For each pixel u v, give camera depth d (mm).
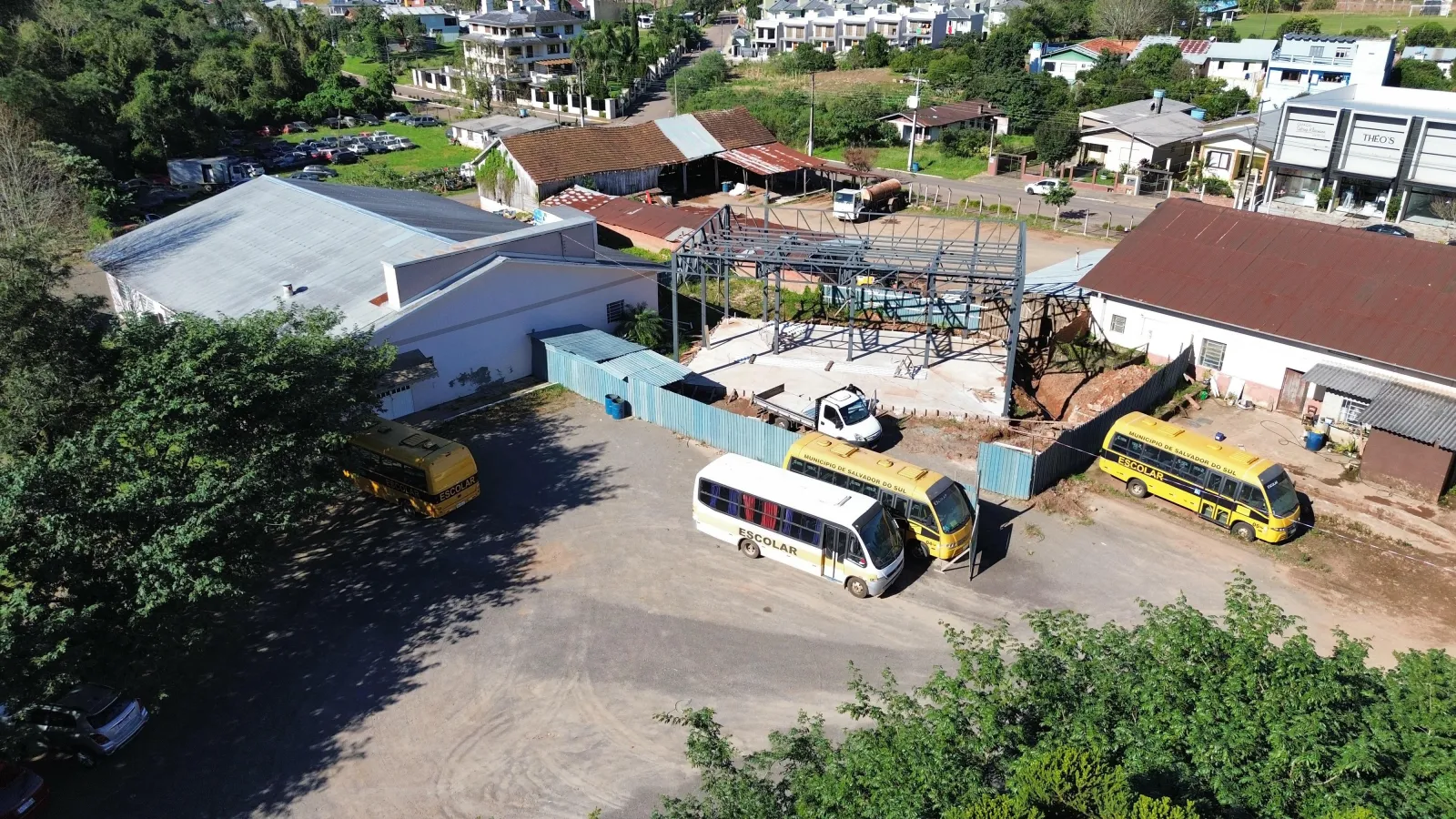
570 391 33812
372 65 121312
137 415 19875
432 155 77438
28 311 23875
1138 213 57781
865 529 21656
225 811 16594
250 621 21625
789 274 44562
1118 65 88625
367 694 19328
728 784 11734
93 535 17328
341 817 16469
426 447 25531
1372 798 10602
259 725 18531
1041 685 12281
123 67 79250
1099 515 25500
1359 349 28531
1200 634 12555
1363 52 69938
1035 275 40125
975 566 23250
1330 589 22281
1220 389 32281
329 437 22109
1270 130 61719
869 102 80062
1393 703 11828
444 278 31875
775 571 23328
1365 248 31812
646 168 61938
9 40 71688
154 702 17766
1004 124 79000
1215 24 111062
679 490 27094
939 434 29906
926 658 20141
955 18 117000
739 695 19188
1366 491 26203
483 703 19078
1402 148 52406
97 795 16922
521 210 59000
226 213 42281
